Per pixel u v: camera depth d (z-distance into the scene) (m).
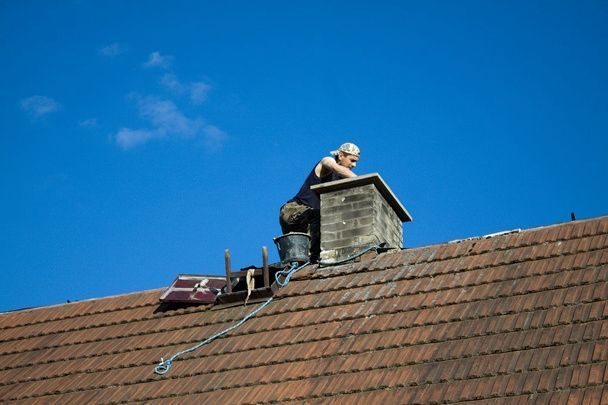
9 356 20.28
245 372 17.41
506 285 17.25
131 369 18.62
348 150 21.31
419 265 18.81
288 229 21.05
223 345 18.45
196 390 17.36
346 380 16.28
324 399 16.02
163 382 17.95
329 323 18.00
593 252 17.31
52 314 21.44
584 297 16.19
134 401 17.62
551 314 16.11
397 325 17.23
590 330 15.43
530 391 14.62
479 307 16.92
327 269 19.81
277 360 17.39
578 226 18.19
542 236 18.25
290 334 18.08
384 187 20.62
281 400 16.33
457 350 16.05
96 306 21.23
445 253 18.88
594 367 14.64
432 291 17.86
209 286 20.17
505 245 18.41
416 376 15.76
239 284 20.11
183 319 19.70
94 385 18.45
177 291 20.12
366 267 19.38
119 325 20.22
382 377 16.02
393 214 21.22
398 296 18.08
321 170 21.28
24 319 21.58
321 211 20.56
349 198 20.50
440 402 15.04
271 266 20.05
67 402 18.19
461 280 17.86
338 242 20.16
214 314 19.55
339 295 18.77
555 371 14.83
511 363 15.31
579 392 14.30
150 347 19.14
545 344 15.45
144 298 20.91
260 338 18.28
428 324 16.97
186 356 18.48
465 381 15.31
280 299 19.33
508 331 16.06
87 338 20.12
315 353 17.22
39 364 19.70
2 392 19.05
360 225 20.17
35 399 18.58
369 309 18.00
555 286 16.73
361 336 17.30
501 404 14.60
